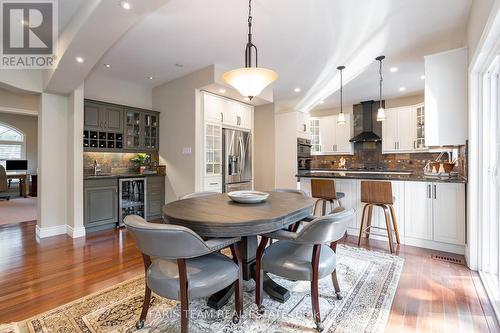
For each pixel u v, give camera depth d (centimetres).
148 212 456
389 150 627
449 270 254
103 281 237
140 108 465
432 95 294
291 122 584
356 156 710
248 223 162
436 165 353
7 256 297
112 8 199
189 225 166
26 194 750
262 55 357
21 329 169
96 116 415
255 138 603
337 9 251
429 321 176
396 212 338
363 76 457
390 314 184
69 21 253
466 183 281
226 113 475
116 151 441
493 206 242
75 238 365
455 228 300
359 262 273
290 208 200
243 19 266
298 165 588
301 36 304
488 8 188
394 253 299
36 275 248
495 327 169
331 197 345
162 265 165
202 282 150
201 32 293
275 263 179
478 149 252
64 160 391
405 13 260
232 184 486
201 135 430
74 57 273
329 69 412
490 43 197
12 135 813
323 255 187
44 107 370
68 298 207
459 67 281
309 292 214
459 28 289
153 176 464
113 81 455
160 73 427
